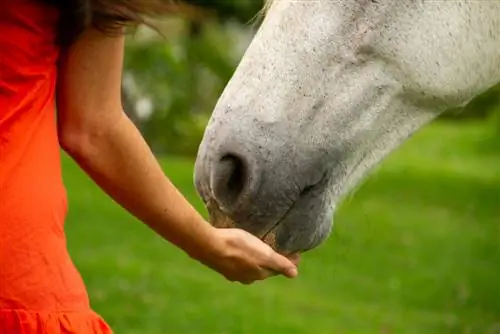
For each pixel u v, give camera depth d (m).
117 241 11.44
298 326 8.13
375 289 9.98
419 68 3.28
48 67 2.54
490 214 15.75
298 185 3.21
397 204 16.17
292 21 3.29
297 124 3.21
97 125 2.70
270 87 3.23
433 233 13.54
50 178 2.51
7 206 2.43
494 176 20.52
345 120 3.26
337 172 3.29
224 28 23.23
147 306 8.43
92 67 2.67
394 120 3.36
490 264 11.59
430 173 20.28
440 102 3.38
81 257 10.44
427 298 9.69
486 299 9.69
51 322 2.47
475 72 3.33
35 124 2.50
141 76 20.88
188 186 15.85
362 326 8.33
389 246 12.27
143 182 2.78
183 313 8.30
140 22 2.58
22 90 2.48
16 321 2.44
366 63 3.27
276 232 3.25
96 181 2.79
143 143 2.78
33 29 2.48
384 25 3.25
